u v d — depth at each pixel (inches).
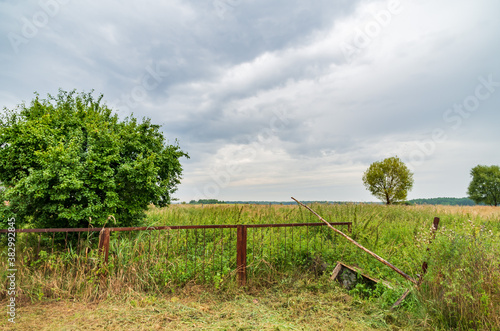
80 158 272.4
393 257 254.4
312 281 220.1
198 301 185.5
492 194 1716.3
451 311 151.8
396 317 159.2
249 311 169.6
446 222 473.1
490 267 150.5
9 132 269.6
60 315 158.2
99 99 399.5
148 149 334.6
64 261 208.7
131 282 197.2
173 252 241.6
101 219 271.1
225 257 252.7
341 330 146.3
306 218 411.2
